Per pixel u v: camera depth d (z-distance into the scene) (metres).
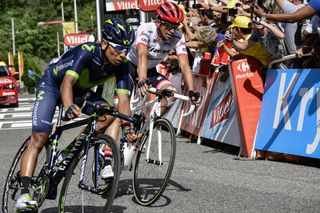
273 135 7.66
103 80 5.20
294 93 7.44
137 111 6.32
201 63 10.27
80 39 33.19
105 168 4.75
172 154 5.41
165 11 6.03
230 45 9.30
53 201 5.94
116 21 4.81
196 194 6.00
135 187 5.73
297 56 7.29
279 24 8.32
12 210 5.66
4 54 99.44
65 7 114.25
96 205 5.48
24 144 5.41
